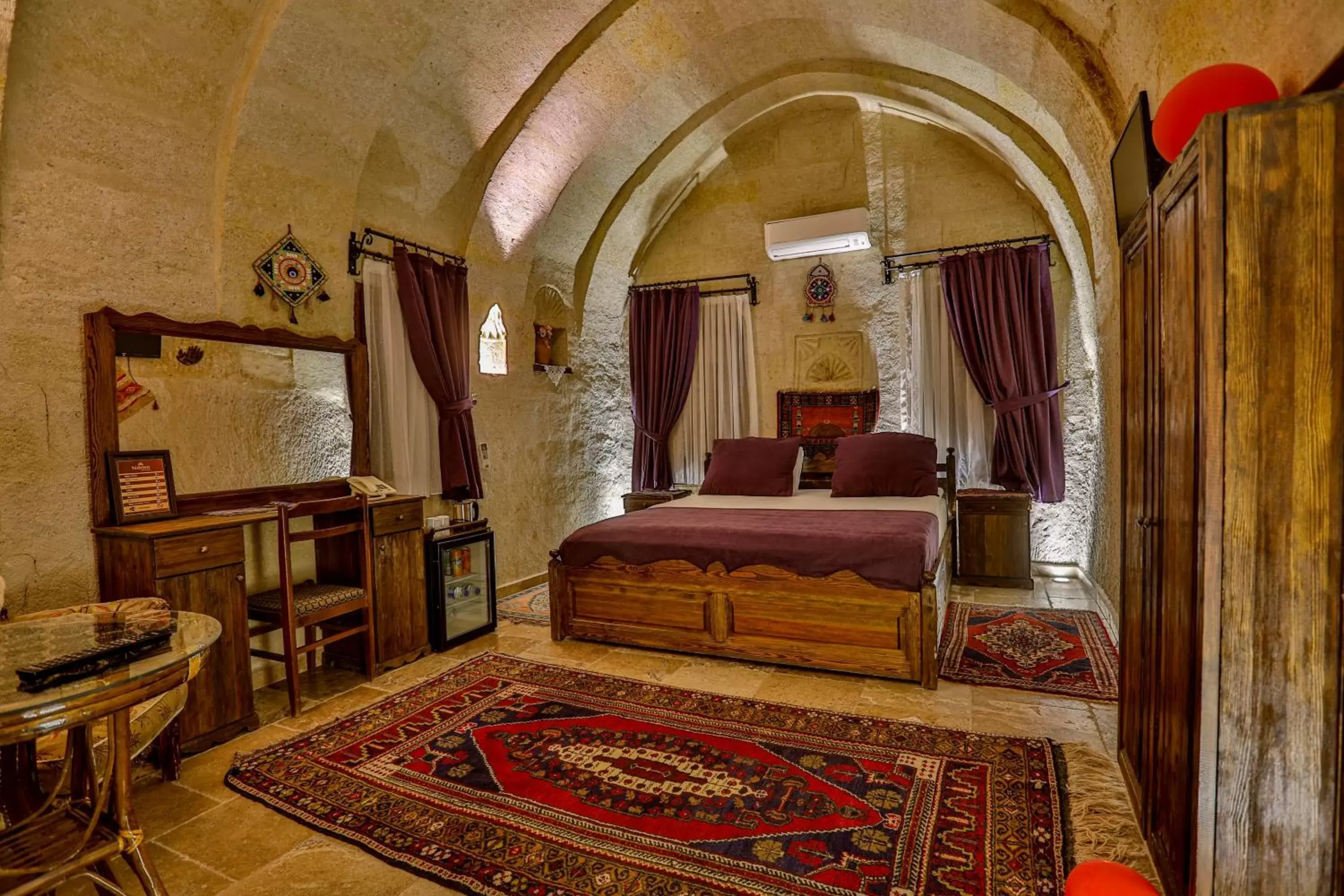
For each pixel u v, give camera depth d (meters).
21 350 2.39
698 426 5.92
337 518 3.32
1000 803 2.03
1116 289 3.23
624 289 6.00
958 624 3.76
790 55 4.45
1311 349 1.12
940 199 5.12
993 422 4.96
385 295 3.84
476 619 3.88
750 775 2.24
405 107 3.63
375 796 2.17
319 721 2.77
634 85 4.31
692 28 3.99
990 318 4.82
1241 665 1.17
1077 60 2.81
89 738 1.66
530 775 2.27
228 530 2.63
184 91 2.78
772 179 5.63
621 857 1.83
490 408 4.66
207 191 2.97
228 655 2.62
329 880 1.78
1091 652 3.30
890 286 5.28
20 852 1.45
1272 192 1.13
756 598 3.21
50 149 2.44
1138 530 1.87
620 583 3.51
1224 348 1.16
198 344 2.96
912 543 2.99
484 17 3.43
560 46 3.83
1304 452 1.13
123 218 2.68
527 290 5.00
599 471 5.87
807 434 5.50
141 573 2.43
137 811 2.12
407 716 2.77
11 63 2.27
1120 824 1.92
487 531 3.88
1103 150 2.95
